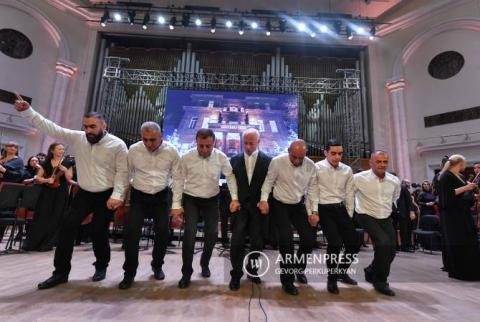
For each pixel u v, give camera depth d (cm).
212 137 232
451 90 723
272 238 278
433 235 495
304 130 830
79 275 248
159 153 235
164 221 244
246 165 248
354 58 920
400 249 534
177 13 847
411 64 806
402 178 750
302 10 901
